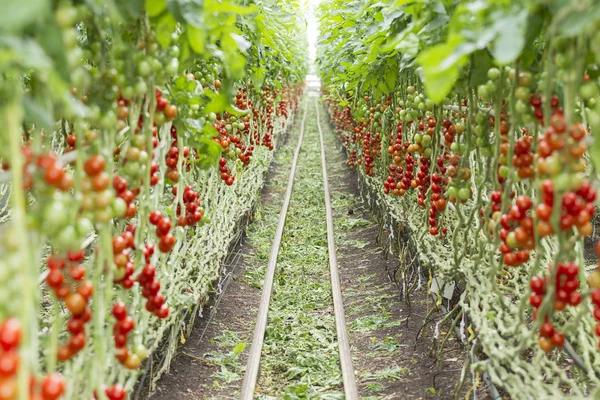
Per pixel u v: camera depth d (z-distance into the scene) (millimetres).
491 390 3236
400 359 4230
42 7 1370
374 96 5203
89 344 2484
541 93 2424
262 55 5648
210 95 2957
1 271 1508
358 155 9133
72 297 2008
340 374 4156
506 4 1874
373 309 5191
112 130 2318
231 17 2459
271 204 9273
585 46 2012
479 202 3160
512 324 2838
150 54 2498
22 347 1549
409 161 4883
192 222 3334
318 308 5414
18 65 1661
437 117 3881
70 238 1873
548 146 2045
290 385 3965
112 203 2150
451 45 1620
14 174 1578
